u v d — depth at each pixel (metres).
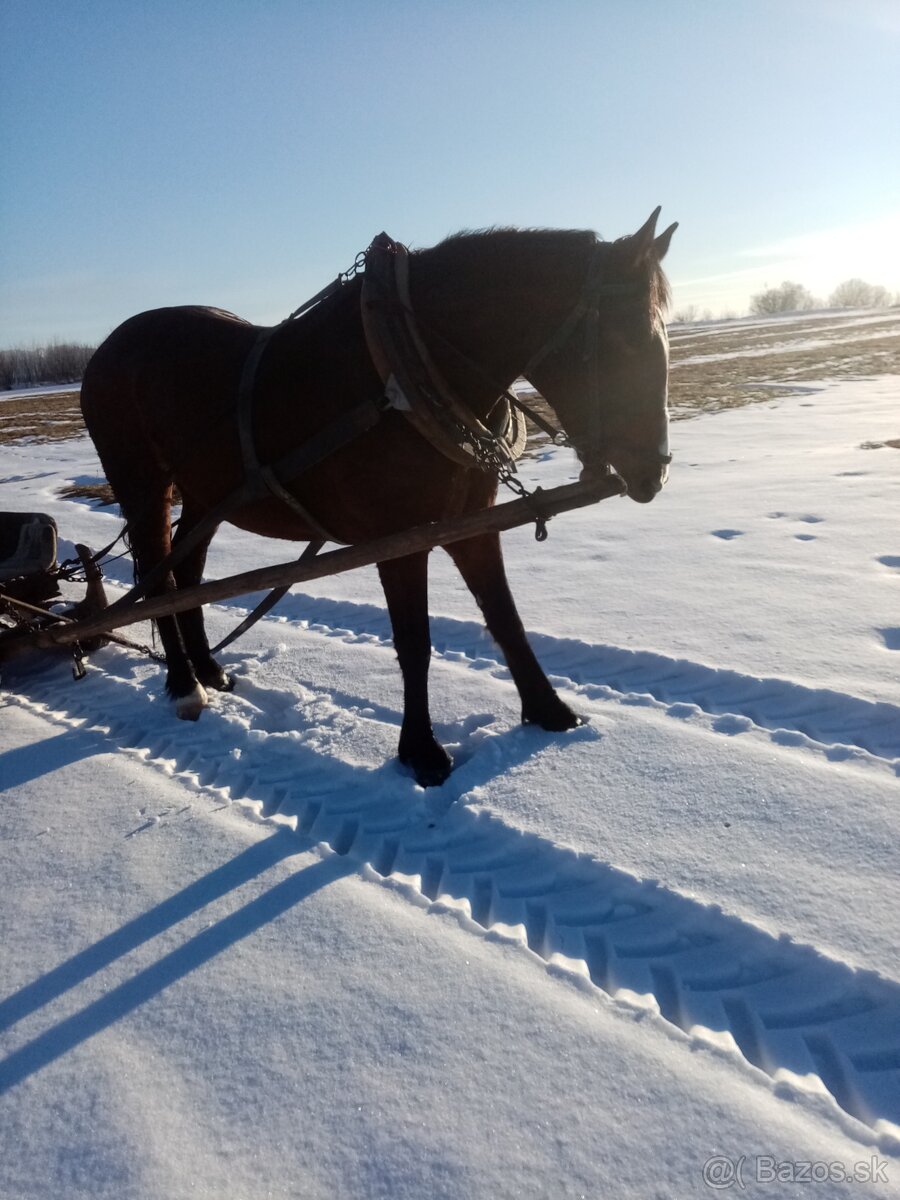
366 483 3.15
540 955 2.38
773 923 2.38
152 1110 1.96
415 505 3.17
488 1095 1.91
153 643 5.05
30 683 4.86
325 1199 1.72
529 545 6.69
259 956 2.42
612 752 3.38
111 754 3.78
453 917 2.50
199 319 3.90
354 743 3.69
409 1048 2.06
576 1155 1.76
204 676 4.47
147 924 2.60
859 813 2.81
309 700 4.20
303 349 3.29
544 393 3.00
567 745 3.48
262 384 3.38
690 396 17.97
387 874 2.86
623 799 3.06
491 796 3.17
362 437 3.09
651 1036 2.03
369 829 3.08
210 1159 1.83
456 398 2.99
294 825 3.08
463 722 3.84
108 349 4.10
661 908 2.54
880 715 3.47
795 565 5.45
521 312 2.93
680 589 5.22
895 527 6.12
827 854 2.64
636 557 6.05
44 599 4.86
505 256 2.92
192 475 3.79
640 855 2.74
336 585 6.16
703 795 3.03
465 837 2.99
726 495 7.88
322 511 3.39
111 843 3.06
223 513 3.56
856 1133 1.75
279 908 2.61
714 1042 2.01
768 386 18.91
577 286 2.82
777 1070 1.97
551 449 11.79
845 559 5.48
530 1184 1.71
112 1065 2.10
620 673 4.21
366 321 2.98
